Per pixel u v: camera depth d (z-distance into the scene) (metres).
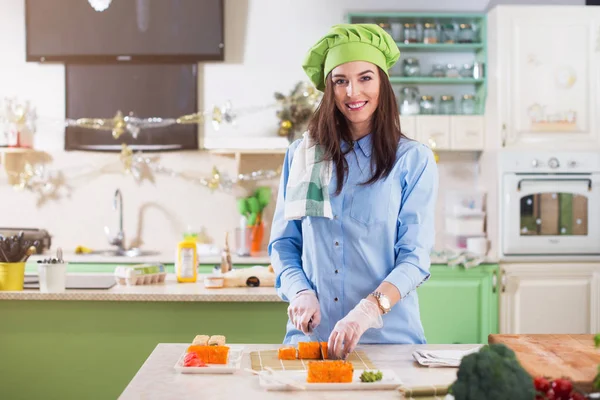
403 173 2.04
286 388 1.61
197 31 4.95
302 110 4.80
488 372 1.26
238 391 1.60
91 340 3.11
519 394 1.25
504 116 4.52
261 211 4.89
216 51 4.95
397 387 1.61
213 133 5.02
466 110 4.79
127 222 5.03
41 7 4.93
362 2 5.00
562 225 4.49
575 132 4.56
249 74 5.02
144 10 4.93
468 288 4.43
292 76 5.02
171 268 4.46
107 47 4.95
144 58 4.95
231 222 5.03
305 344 1.86
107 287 3.17
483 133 4.71
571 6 4.53
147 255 4.77
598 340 1.46
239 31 5.02
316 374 1.63
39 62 4.97
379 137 2.05
